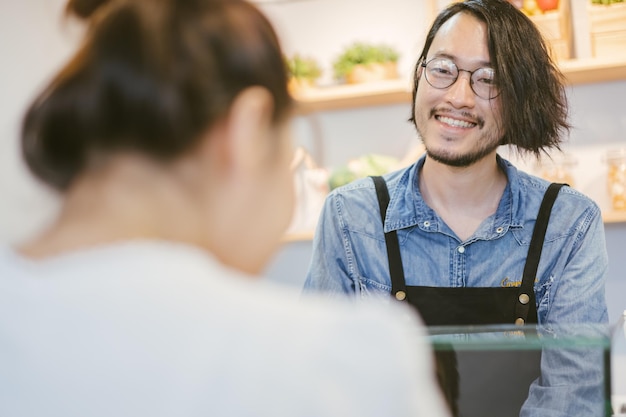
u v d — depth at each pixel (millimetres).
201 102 599
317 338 558
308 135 3199
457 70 1723
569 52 2988
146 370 532
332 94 3057
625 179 2887
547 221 1787
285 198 675
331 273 1875
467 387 1061
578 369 1042
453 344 1064
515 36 1728
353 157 3264
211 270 587
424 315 1784
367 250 1846
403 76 3268
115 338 541
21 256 595
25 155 638
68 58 656
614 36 2830
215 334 545
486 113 1725
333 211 1890
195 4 622
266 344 546
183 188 614
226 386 529
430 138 1767
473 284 1793
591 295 1750
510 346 1054
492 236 1778
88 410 525
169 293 557
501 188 1827
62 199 638
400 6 3271
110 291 556
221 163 624
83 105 600
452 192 1812
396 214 1825
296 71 3146
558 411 1035
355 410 541
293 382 536
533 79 1749
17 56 3543
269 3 3348
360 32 3309
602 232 1816
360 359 554
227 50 614
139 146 600
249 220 649
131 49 595
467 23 1735
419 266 1812
